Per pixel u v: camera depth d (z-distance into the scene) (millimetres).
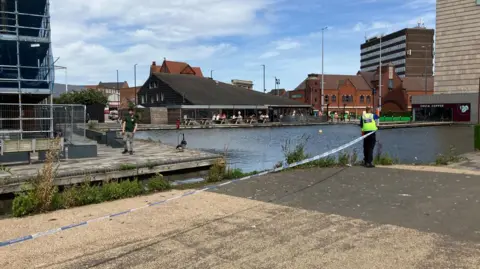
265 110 55875
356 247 4805
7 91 14406
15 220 6684
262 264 4359
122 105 101750
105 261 4598
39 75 18688
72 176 9758
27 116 15812
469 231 5324
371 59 157875
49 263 4574
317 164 11852
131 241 5309
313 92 93188
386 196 7598
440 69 63094
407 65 136250
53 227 6188
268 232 5527
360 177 9719
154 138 28594
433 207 6648
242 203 7449
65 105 15883
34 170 10477
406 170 10656
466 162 12383
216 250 4863
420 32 136250
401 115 69500
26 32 19609
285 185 9047
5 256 4828
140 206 7578
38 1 16953
